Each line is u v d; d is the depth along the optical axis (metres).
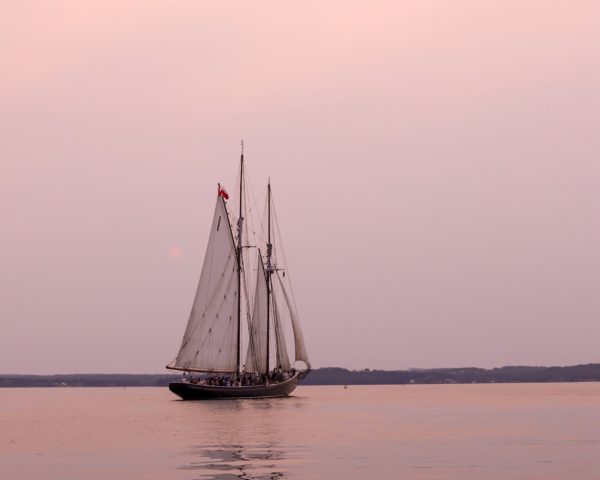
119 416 191.62
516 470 87.38
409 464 92.50
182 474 85.50
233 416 178.75
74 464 94.88
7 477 85.38
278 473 85.62
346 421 164.25
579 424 155.12
